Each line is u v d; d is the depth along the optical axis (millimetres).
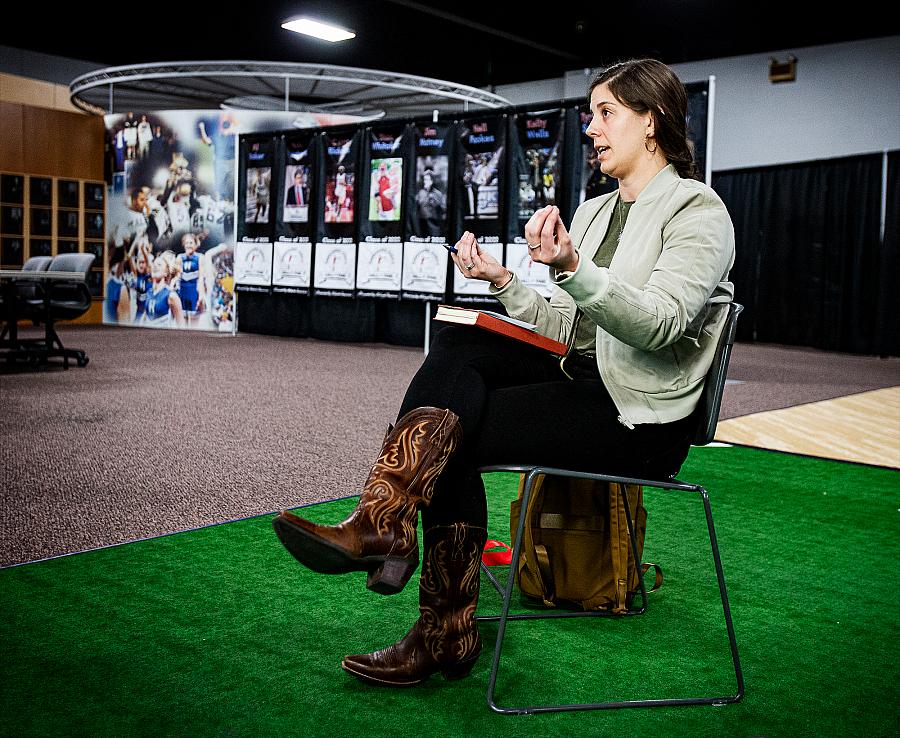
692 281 1391
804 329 10570
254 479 3074
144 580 2023
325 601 1915
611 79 1597
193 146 10523
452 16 11008
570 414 1479
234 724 1357
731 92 11727
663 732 1369
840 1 9984
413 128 7738
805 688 1545
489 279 1639
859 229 9922
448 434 1365
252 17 11367
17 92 11062
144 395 5094
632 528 1893
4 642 1654
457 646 1485
